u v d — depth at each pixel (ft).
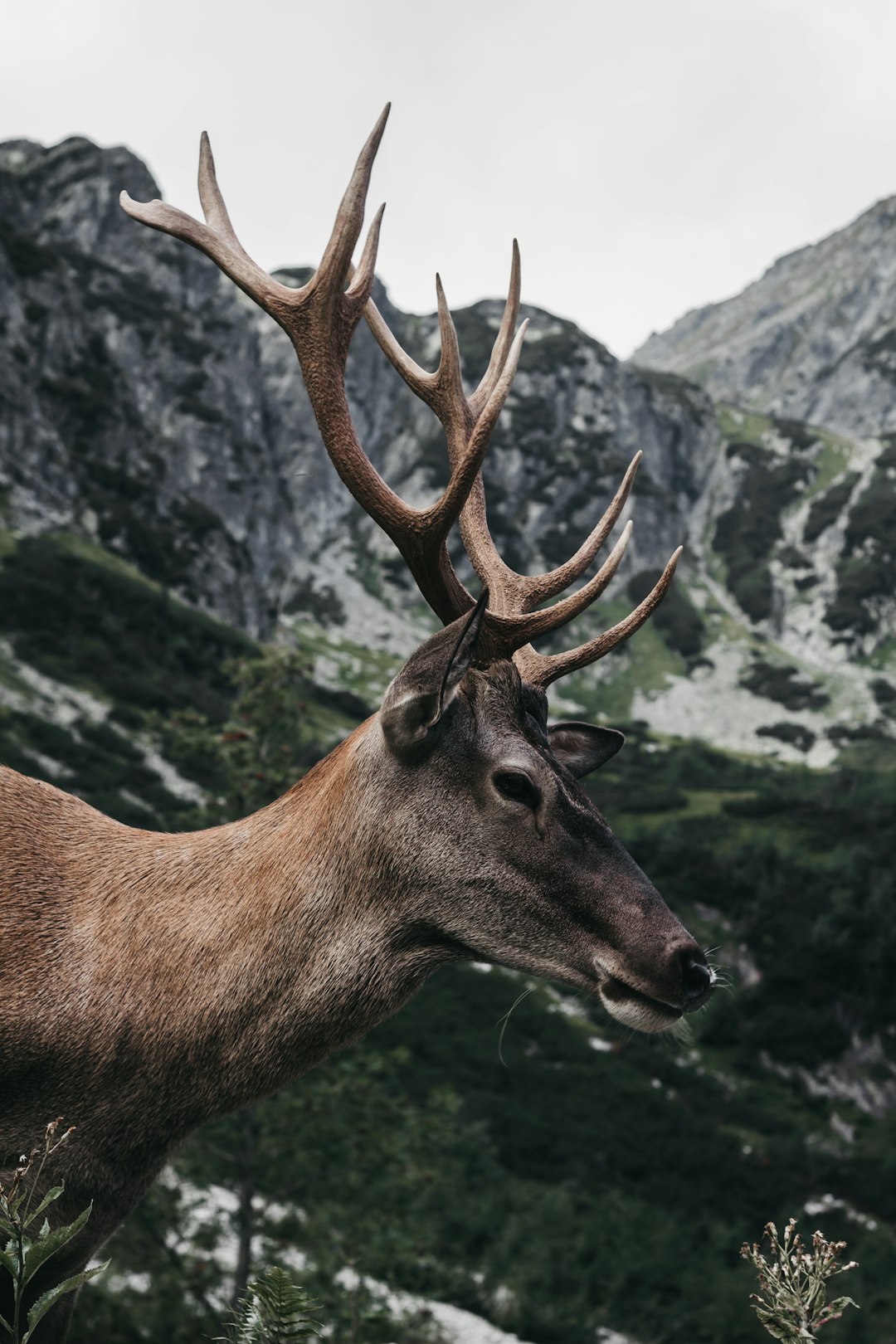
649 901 9.68
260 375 463.83
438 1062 118.73
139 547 288.71
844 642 440.04
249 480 394.32
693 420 539.29
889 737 386.11
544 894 9.68
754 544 494.59
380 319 13.02
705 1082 132.46
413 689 9.55
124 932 9.77
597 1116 115.44
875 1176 115.65
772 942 157.07
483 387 12.88
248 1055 9.47
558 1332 75.20
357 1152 33.96
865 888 166.09
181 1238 35.68
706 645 440.86
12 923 9.85
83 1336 37.06
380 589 442.91
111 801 142.20
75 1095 9.42
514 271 12.84
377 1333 32.65
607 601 454.40
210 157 12.01
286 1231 34.65
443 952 10.03
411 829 9.79
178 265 432.66
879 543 474.08
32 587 216.74
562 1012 141.28
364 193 11.19
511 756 9.84
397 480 465.47
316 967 9.57
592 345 523.29
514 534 448.24
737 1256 92.94
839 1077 137.69
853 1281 85.05
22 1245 7.16
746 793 245.45
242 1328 9.02
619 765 296.71
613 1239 87.40
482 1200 84.17
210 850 10.17
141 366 377.91
